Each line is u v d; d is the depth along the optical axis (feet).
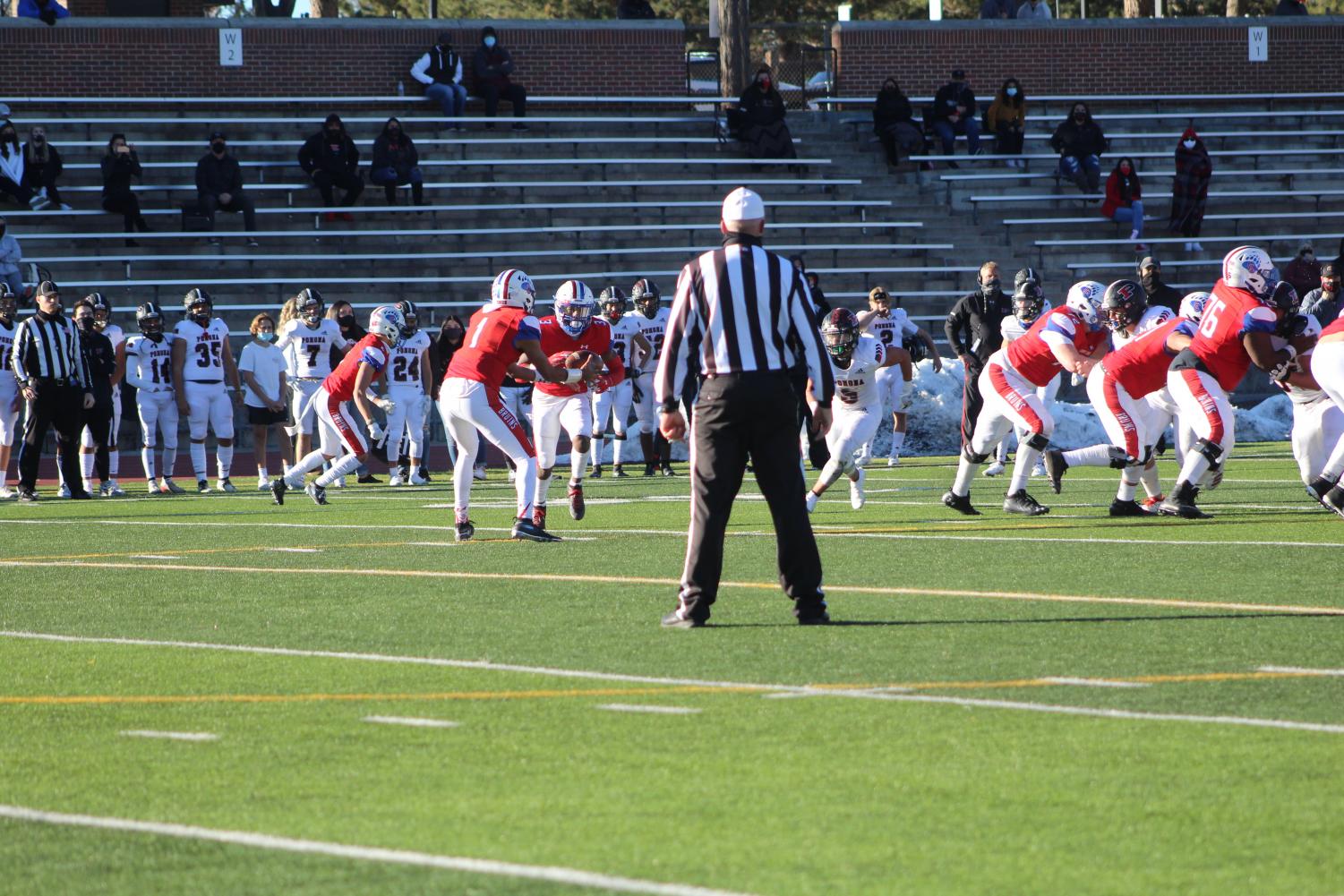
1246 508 95.25
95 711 44.47
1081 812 33.22
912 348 159.02
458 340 134.92
